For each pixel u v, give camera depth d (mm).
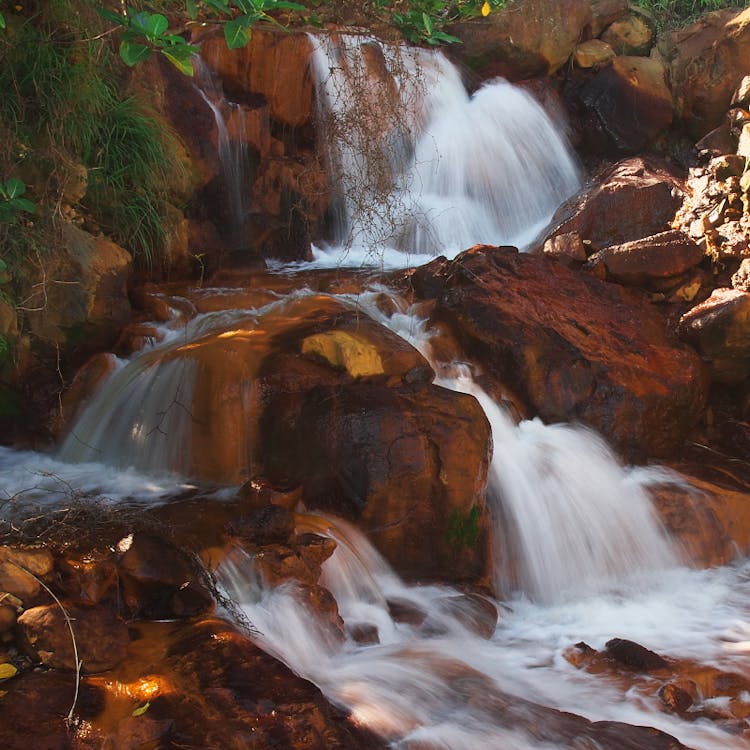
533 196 10219
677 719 4863
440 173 9953
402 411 6113
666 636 5828
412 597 5754
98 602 4688
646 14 11195
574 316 7820
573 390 7332
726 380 8148
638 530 6754
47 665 4219
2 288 6688
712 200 8820
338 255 9266
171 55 5602
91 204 7484
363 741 4188
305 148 9742
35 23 7000
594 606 6254
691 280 8445
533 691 5016
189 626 4688
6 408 6848
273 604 5004
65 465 6535
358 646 5133
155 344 7117
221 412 6270
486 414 6992
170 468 6371
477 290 7695
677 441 7758
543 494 6656
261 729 4008
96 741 3855
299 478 6070
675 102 10281
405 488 5941
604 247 8930
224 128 8828
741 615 6145
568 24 10664
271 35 9156
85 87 7121
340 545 5633
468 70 10641
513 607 6199
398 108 8820
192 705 4098
